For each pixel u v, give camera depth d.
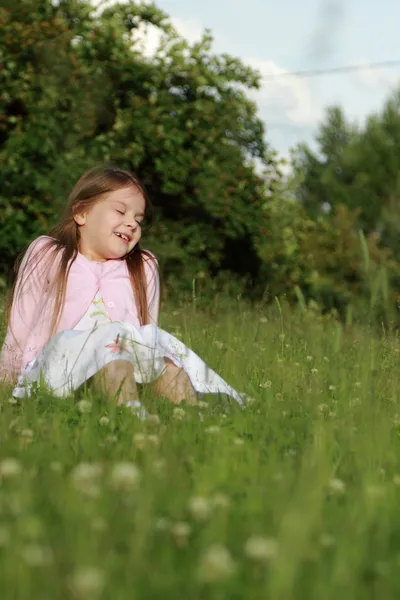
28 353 3.92
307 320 6.84
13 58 12.24
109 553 1.66
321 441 2.74
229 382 4.20
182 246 13.55
